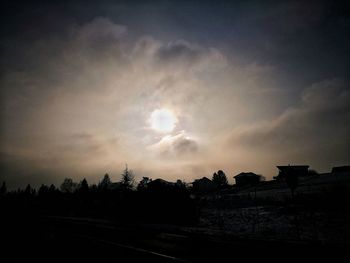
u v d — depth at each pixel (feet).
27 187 286.87
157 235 41.70
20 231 48.01
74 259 25.88
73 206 159.84
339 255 24.44
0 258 26.43
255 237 38.86
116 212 93.45
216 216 96.32
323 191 117.60
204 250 28.76
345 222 60.80
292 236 43.62
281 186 192.85
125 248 30.48
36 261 25.16
